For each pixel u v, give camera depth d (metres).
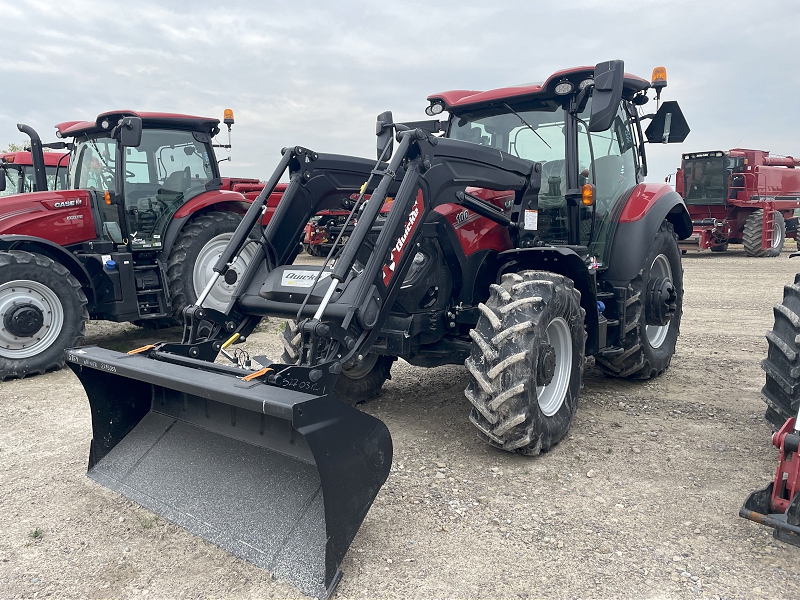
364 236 2.85
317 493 2.51
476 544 2.57
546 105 4.18
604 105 3.45
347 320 2.81
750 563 2.40
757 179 15.34
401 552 2.52
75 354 3.05
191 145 6.75
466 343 3.85
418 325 3.67
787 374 3.05
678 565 2.39
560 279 3.56
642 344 4.52
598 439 3.70
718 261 14.22
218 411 2.98
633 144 4.84
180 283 6.42
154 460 3.07
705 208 15.79
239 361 3.00
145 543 2.64
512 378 3.15
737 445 3.56
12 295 5.44
